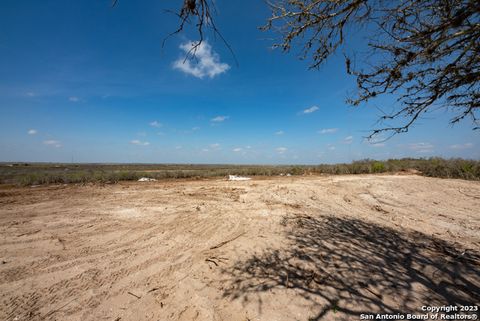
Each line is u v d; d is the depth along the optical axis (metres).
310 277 3.11
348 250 3.91
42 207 7.17
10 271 3.45
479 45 1.53
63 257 3.89
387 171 16.94
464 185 9.47
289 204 7.25
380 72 1.89
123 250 4.14
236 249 4.06
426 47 1.54
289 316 2.43
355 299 2.66
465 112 1.83
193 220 5.77
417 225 5.28
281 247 4.07
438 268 3.30
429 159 18.14
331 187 9.54
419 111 1.87
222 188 10.58
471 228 5.05
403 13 1.67
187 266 3.54
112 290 2.99
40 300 2.81
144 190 10.42
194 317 2.47
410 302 2.60
